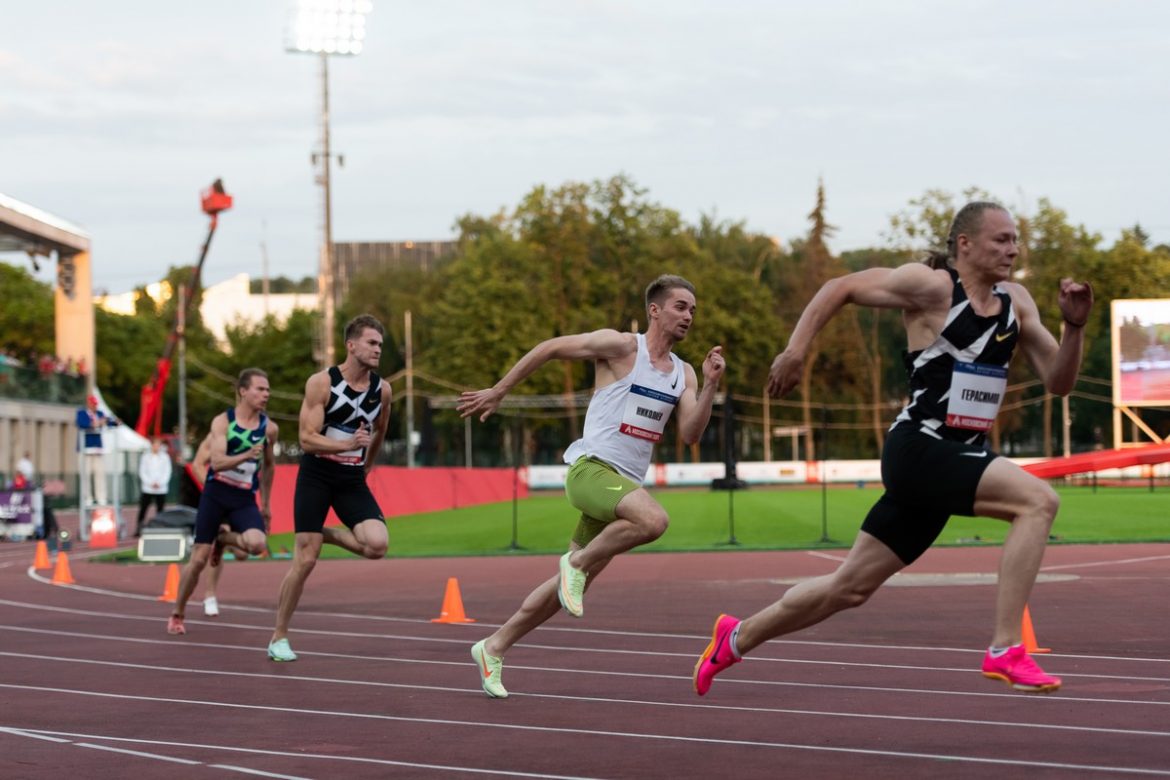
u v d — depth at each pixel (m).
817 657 14.85
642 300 116.38
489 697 12.51
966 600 21.03
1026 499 8.40
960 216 8.71
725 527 46.53
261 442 18.41
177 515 36.22
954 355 8.61
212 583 21.20
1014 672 8.34
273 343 138.12
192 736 10.74
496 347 108.19
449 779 8.92
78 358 85.31
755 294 118.00
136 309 177.62
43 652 16.78
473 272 109.75
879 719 10.95
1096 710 11.21
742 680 13.30
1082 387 106.62
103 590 27.30
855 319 120.94
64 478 85.00
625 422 11.46
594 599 22.53
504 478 93.19
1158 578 24.77
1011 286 9.20
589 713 11.52
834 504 65.12
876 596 21.72
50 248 81.25
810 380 122.31
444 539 44.56
